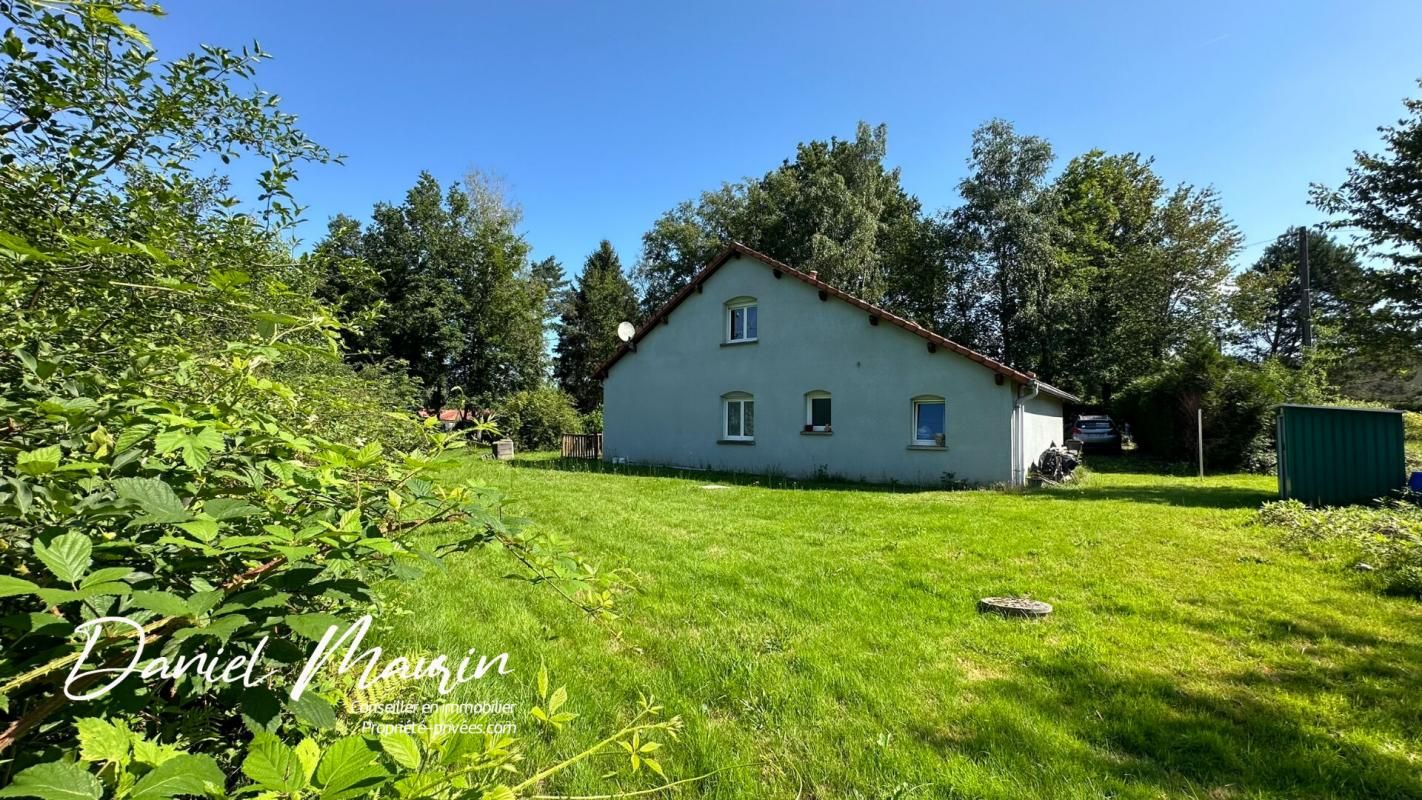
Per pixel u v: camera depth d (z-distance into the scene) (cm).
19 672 77
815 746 261
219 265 219
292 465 112
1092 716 286
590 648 360
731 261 1561
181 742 108
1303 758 252
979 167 2430
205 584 95
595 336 4475
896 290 2897
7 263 120
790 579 508
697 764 245
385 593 332
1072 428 2238
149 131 207
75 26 172
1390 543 558
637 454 1734
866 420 1338
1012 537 675
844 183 3023
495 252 3017
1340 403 1572
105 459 100
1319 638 380
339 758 70
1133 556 589
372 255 2848
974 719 283
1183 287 2384
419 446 160
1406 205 1221
